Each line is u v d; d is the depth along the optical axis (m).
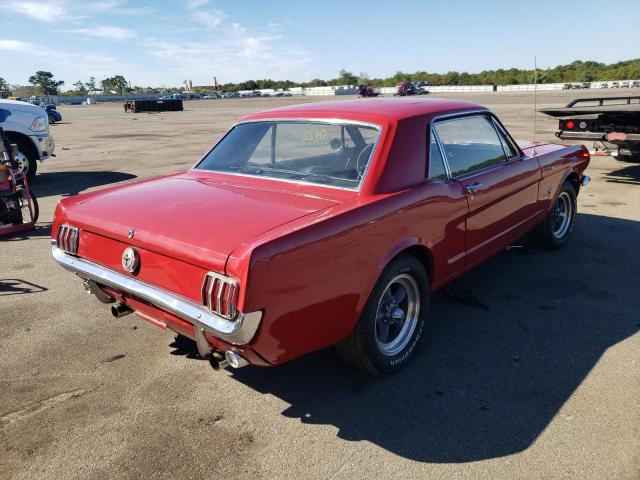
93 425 2.85
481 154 4.08
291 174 3.36
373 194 2.99
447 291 4.34
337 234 2.64
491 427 2.75
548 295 4.38
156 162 12.84
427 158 3.38
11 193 6.59
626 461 2.46
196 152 14.69
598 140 8.56
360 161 3.14
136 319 4.18
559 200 5.47
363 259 2.82
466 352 3.52
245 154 3.72
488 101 35.59
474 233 3.86
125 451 2.64
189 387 3.21
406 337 3.34
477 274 4.88
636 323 3.86
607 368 3.26
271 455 2.59
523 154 4.64
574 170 5.42
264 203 2.96
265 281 2.34
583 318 3.96
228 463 2.54
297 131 3.52
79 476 2.48
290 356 2.60
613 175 9.55
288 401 3.04
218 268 2.37
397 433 2.73
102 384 3.25
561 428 2.71
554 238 5.38
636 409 2.85
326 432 2.76
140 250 2.77
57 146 17.25
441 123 3.57
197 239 2.53
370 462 2.52
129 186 3.66
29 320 4.16
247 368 3.41
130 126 27.09
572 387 3.07
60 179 10.66
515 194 4.36
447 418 2.84
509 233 4.44
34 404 3.05
